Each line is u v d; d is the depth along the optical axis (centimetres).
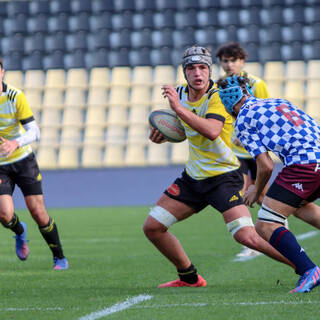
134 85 8344
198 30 8644
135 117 8100
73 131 8069
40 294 1609
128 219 4831
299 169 1447
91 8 8844
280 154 1481
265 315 1201
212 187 1675
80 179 6888
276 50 8369
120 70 8481
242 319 1173
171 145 7756
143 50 8606
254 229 1648
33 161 2189
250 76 2480
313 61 8244
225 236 3422
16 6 8944
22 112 2147
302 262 1463
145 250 2852
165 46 8600
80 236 3638
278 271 2005
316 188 1461
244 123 1501
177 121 1777
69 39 8744
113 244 3159
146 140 7875
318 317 1170
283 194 1467
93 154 7869
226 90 1575
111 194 6856
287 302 1330
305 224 4094
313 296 1389
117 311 1288
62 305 1398
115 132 8012
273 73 8188
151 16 8769
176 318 1195
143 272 2105
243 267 2144
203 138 1669
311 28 8450
